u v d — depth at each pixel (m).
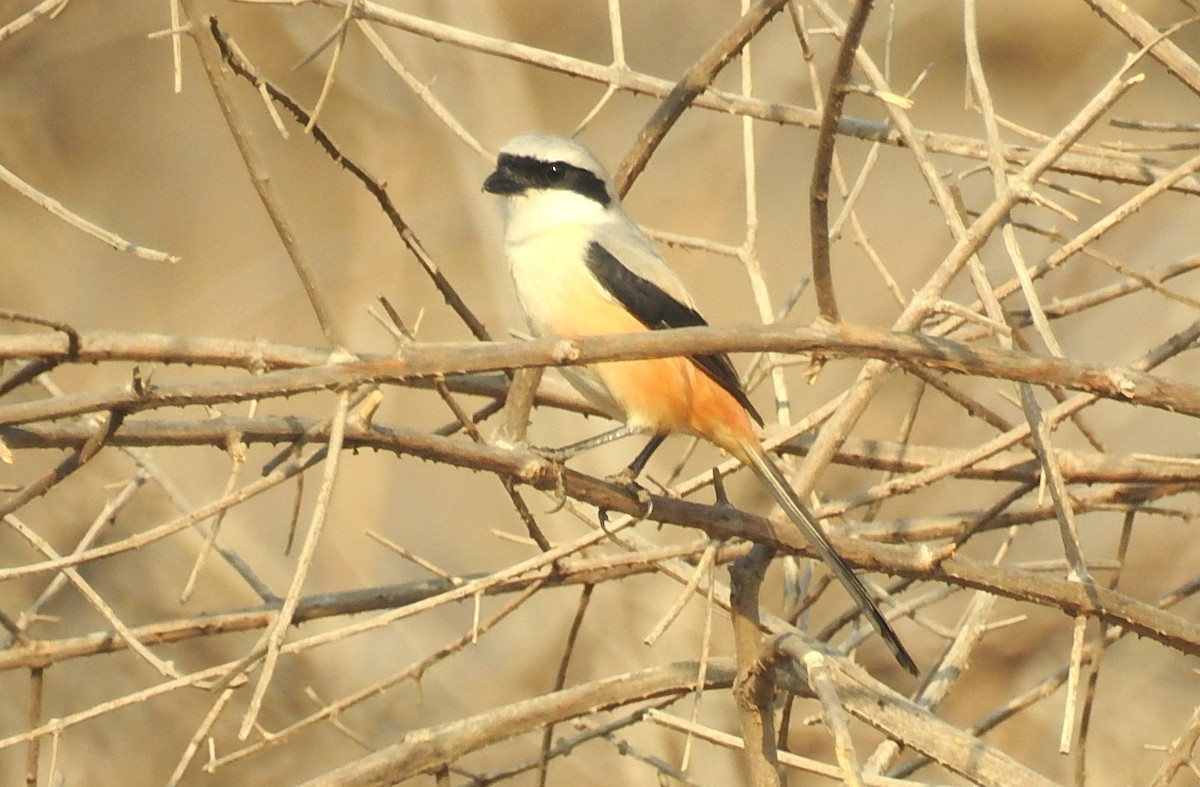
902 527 8.54
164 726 12.64
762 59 16.92
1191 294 14.37
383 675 12.95
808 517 7.12
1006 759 6.63
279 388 5.51
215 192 18.69
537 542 7.40
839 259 16.69
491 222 15.11
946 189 7.31
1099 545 13.30
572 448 8.51
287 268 17.45
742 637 7.00
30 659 7.67
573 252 8.91
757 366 9.65
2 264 17.23
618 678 7.42
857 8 5.53
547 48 19.16
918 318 6.46
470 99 15.77
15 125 17.72
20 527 7.36
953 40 18.67
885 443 8.85
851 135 8.89
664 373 8.35
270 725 12.50
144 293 18.03
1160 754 12.30
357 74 18.23
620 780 11.85
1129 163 8.91
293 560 13.98
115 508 7.78
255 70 7.23
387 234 17.23
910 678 12.88
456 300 8.08
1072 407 7.27
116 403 5.52
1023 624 13.03
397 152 18.11
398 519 15.44
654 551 7.34
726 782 11.08
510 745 12.57
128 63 18.56
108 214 18.20
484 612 13.44
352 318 16.86
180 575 13.11
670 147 17.45
